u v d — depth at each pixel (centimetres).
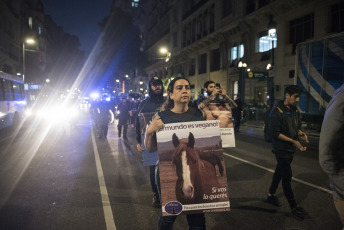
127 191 493
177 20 4131
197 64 3494
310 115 1059
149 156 367
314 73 1038
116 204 431
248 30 2389
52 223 367
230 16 2647
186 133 236
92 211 404
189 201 231
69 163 715
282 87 2006
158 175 252
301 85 1107
